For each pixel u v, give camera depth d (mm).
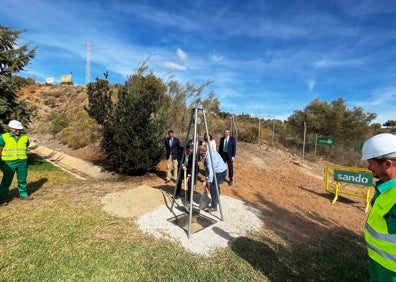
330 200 7918
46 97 31531
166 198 6340
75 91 32875
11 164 5816
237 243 4566
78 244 4176
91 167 10234
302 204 7176
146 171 9344
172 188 7473
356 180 7254
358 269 3986
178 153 8281
